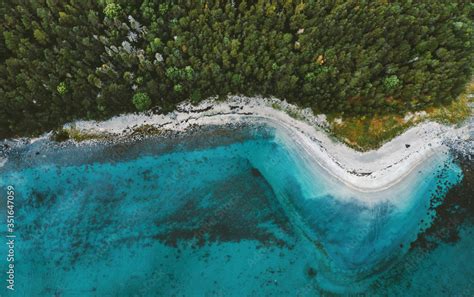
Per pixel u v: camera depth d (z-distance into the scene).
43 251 47.03
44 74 47.03
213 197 48.78
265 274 47.12
